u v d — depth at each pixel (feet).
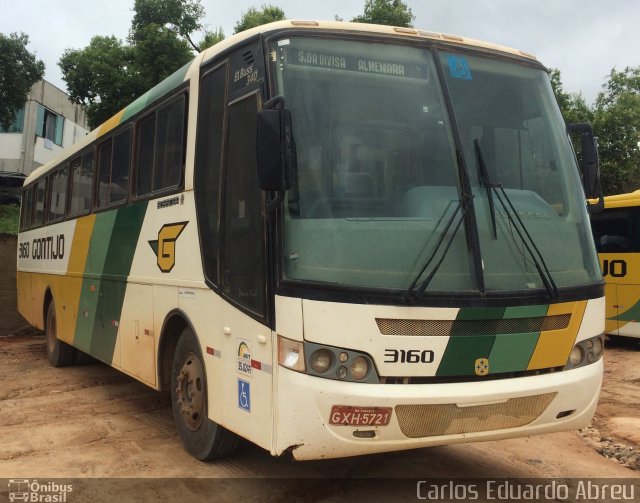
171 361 18.98
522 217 14.07
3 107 73.87
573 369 13.92
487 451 18.35
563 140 15.94
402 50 14.64
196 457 17.01
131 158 22.04
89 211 26.76
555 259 14.10
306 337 12.21
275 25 14.30
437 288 12.64
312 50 13.98
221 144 15.69
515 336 13.12
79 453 17.78
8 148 96.84
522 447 18.94
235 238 14.62
